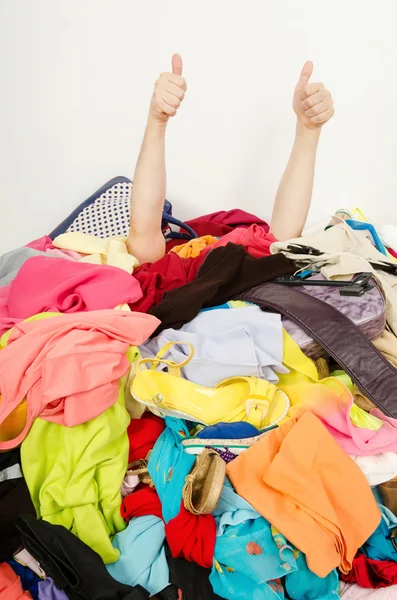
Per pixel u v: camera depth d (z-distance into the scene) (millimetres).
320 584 706
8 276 1167
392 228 1492
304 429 785
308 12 1438
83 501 726
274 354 895
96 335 821
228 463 758
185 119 1538
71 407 748
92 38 1456
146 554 712
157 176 1177
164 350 886
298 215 1330
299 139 1289
